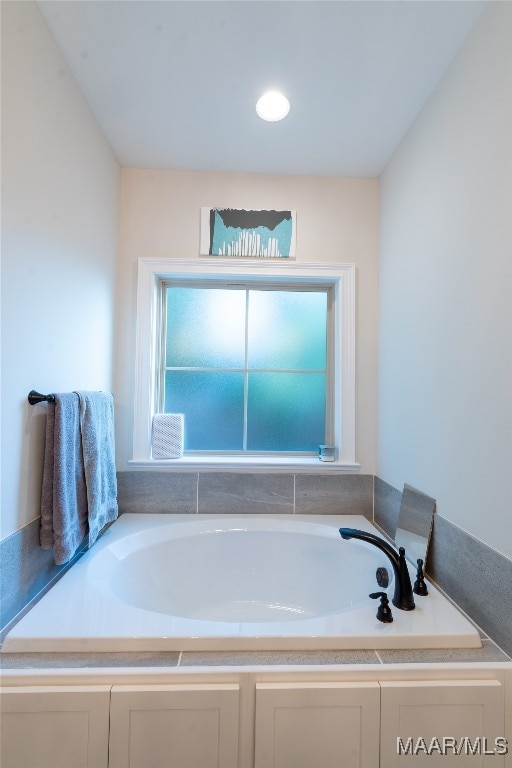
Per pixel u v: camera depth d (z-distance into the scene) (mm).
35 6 1080
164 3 1076
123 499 1865
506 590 950
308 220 1930
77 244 1398
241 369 2053
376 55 1230
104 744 829
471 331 1115
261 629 983
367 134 1618
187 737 840
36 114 1105
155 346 1967
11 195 993
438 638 970
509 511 948
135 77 1338
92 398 1402
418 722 867
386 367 1787
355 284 1934
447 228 1257
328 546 1711
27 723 830
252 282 2035
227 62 1270
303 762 852
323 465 1888
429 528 1320
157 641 940
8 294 991
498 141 1001
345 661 918
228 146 1715
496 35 1011
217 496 1887
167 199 1895
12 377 1017
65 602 1099
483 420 1054
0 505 977
